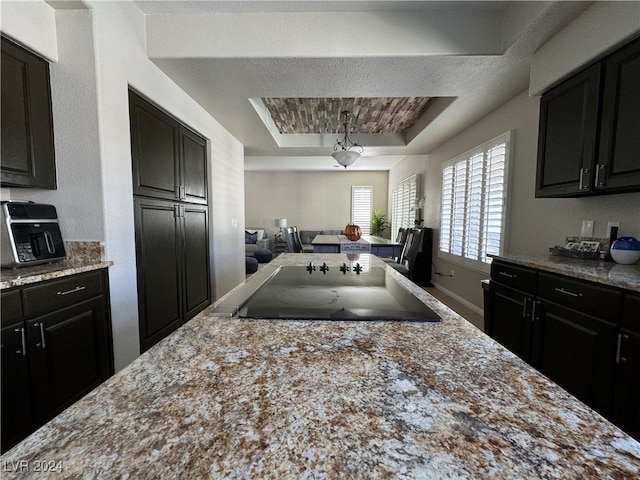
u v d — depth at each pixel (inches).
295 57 85.0
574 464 13.9
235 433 15.7
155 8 82.0
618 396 52.0
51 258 67.0
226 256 156.1
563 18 69.9
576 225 86.9
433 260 196.7
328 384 20.3
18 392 52.7
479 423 16.5
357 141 191.8
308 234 339.3
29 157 64.6
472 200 140.7
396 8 82.7
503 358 24.4
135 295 81.4
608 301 53.7
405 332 29.9
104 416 16.8
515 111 111.6
